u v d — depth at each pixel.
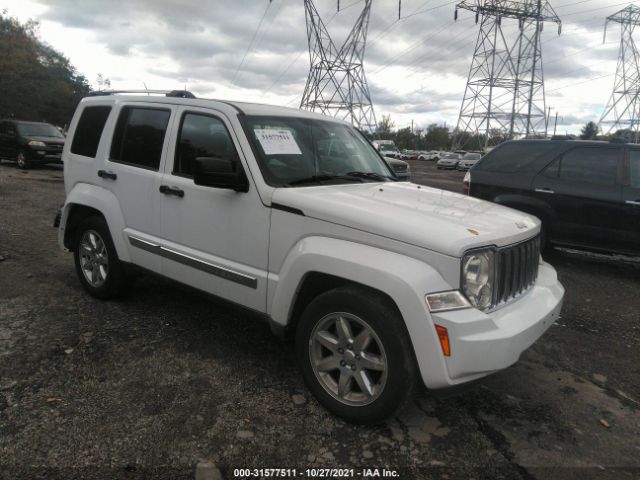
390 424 2.97
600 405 3.34
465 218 2.98
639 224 6.25
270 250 3.23
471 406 3.23
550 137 7.34
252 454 2.63
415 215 2.88
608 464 2.72
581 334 4.56
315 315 2.99
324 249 2.91
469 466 2.64
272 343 3.94
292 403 3.12
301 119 4.01
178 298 4.81
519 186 7.05
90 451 2.58
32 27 42.84
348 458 2.64
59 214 4.90
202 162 3.18
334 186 3.49
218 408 3.01
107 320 4.21
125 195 4.22
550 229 6.88
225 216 3.46
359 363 2.85
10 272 5.36
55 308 4.43
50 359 3.49
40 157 16.33
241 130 3.46
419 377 2.73
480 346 2.56
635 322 4.93
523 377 3.67
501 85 56.09
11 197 10.38
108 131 4.47
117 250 4.30
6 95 41.62
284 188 3.24
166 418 2.88
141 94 4.45
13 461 2.47
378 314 2.70
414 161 62.59
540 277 3.51
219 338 3.98
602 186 6.48
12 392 3.07
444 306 2.57
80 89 62.41
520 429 3.01
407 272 2.61
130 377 3.32
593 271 6.88
